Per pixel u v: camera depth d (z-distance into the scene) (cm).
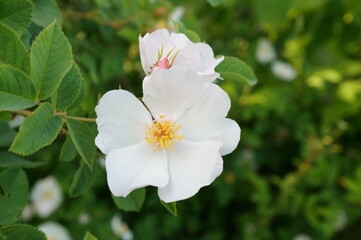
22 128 14
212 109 17
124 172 16
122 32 29
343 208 52
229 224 54
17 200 19
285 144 58
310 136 54
